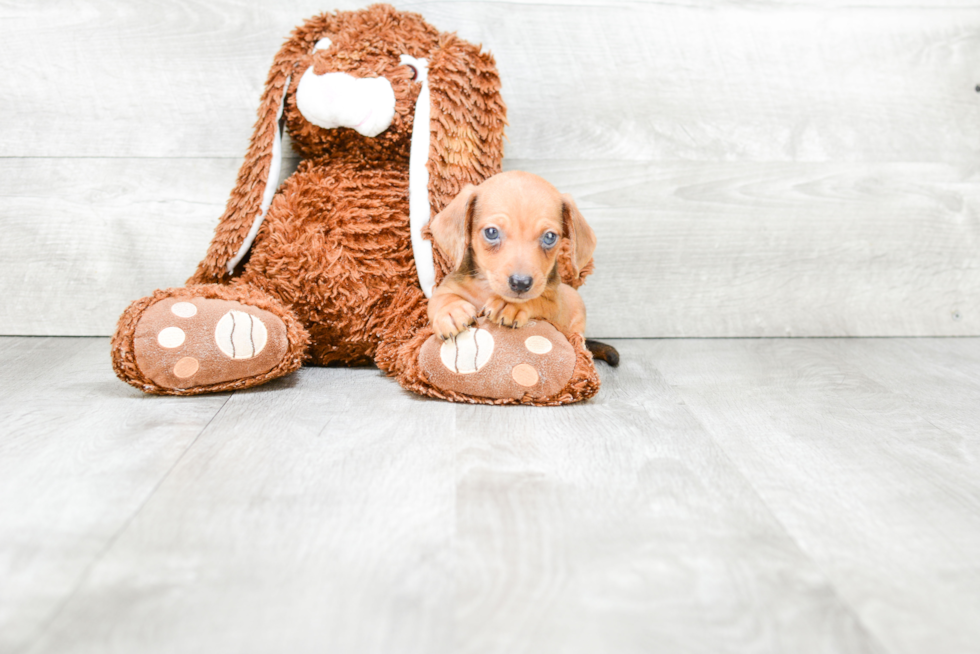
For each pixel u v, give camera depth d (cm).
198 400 136
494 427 125
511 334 134
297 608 74
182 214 182
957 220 196
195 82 177
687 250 192
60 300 184
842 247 195
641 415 133
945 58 190
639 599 77
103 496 97
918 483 107
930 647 71
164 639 69
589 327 193
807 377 161
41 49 174
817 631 73
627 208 188
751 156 189
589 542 88
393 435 120
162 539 87
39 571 80
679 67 185
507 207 129
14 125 176
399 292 152
